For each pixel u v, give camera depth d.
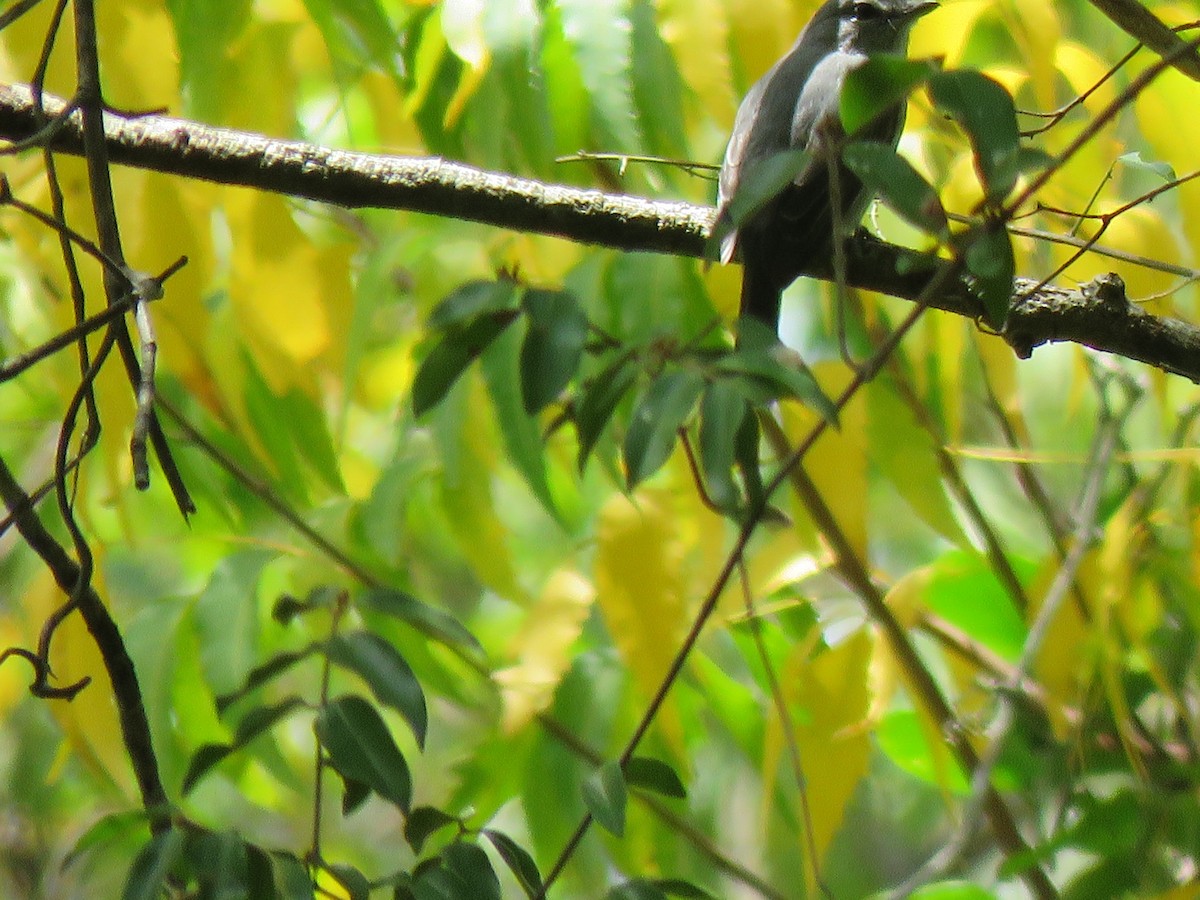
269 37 7.00
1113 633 6.48
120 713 4.86
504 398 6.21
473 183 6.64
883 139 6.91
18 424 9.01
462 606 10.77
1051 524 7.48
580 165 7.70
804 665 6.78
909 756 8.04
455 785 8.39
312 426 7.28
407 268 7.95
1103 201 7.32
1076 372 7.30
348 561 7.32
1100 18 9.54
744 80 7.42
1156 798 5.24
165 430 7.88
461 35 6.61
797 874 9.82
